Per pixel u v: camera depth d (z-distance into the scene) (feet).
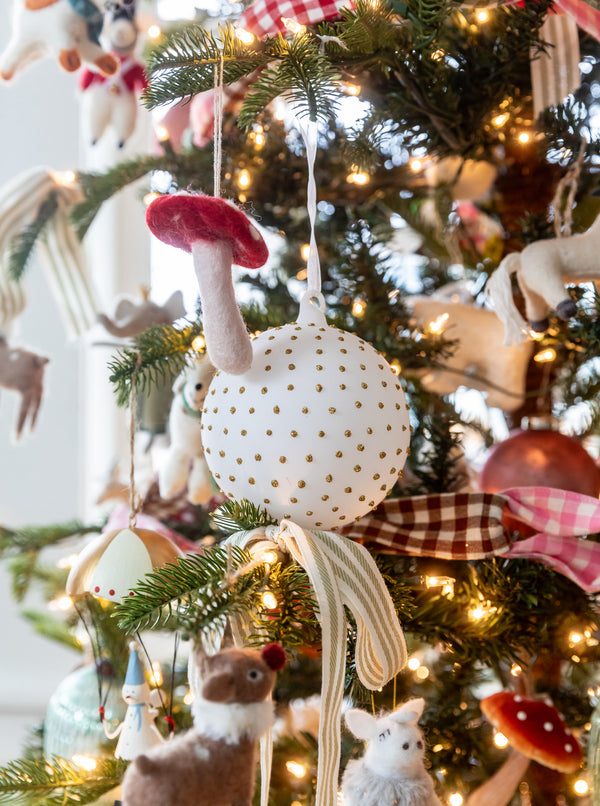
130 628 1.72
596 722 1.97
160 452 3.09
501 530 2.05
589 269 2.03
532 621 2.19
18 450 4.25
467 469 2.60
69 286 3.05
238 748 1.53
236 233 1.65
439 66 2.23
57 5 2.48
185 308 2.67
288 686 2.53
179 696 2.65
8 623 4.25
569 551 2.06
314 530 1.78
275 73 2.03
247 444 1.76
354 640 1.93
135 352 2.23
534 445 2.28
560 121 2.26
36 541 2.85
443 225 2.72
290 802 2.27
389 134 2.40
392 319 2.49
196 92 2.04
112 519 2.48
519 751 2.12
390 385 1.80
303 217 2.69
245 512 1.82
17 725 4.08
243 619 1.82
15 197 2.83
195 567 1.81
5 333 3.02
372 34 2.05
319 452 1.73
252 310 2.33
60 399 4.26
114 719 2.41
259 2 2.11
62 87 4.17
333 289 2.64
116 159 3.95
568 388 2.52
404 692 2.33
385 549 2.09
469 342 2.49
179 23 2.78
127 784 1.52
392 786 1.72
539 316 2.10
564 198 2.55
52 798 2.04
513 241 2.62
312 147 1.96
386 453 1.78
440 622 2.12
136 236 4.17
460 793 2.19
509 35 2.25
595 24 2.03
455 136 2.43
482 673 2.62
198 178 2.54
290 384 1.74
